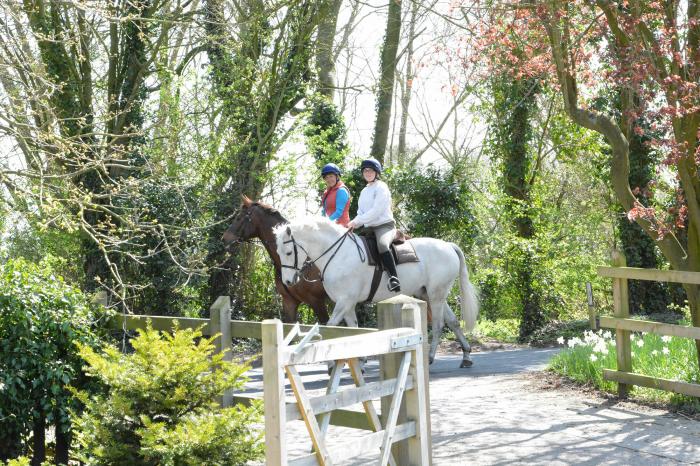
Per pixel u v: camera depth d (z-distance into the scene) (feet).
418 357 15.67
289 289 34.32
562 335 53.62
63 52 48.21
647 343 31.68
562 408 25.99
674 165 26.37
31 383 20.84
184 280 52.70
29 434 21.72
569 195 80.28
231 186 58.95
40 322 20.65
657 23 27.48
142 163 52.75
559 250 64.44
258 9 56.24
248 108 59.41
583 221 72.84
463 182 64.49
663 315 55.11
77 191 28.55
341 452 13.12
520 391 29.43
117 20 30.83
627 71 24.95
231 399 18.01
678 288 58.34
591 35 27.40
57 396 21.21
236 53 58.03
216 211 56.65
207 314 57.31
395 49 68.23
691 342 31.40
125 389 15.81
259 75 58.85
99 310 22.72
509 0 30.35
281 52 59.88
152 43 52.11
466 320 36.60
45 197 27.09
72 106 49.11
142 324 21.95
